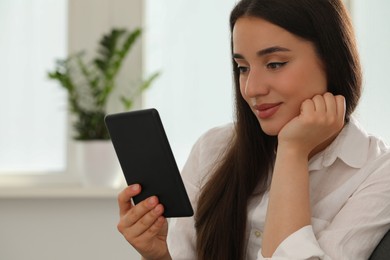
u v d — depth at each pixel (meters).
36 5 3.18
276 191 1.33
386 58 3.06
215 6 3.11
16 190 3.00
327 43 1.33
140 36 3.11
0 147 3.21
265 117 1.36
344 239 1.31
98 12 3.13
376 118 3.06
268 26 1.28
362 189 1.38
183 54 3.13
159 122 1.29
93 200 3.09
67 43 3.15
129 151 1.35
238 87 1.52
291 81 1.31
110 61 3.00
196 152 1.73
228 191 1.54
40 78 3.20
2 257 3.11
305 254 1.26
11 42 3.19
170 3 3.13
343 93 1.39
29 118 3.21
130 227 1.37
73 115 3.16
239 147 1.54
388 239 1.30
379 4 3.05
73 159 3.18
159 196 1.35
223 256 1.52
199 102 3.12
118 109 3.14
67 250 3.11
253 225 1.53
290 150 1.35
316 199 1.46
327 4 1.33
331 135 1.36
